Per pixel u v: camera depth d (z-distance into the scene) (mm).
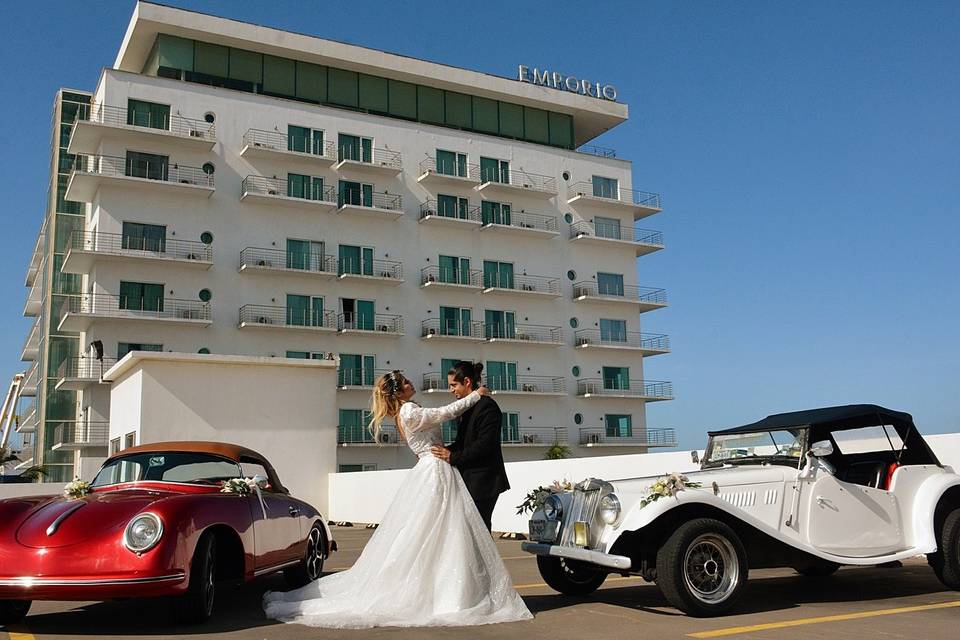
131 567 5262
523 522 14281
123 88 34969
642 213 48031
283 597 6367
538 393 42375
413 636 5211
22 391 58719
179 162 35844
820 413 7133
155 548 5344
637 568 6324
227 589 8055
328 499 22547
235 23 37688
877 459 7195
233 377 21734
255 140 37594
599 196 46812
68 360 35938
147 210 35000
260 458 7723
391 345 39906
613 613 6066
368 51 41000
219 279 36188
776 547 6410
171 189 35062
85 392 34969
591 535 6223
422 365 40562
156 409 20625
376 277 39062
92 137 34531
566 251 45281
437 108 43812
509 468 14820
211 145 35906
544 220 44781
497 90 44500
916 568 8648
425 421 6129
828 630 5285
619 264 46656
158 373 20797
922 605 6270
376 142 40750
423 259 41344
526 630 5383
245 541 6324
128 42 37812
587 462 12883
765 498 6418
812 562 6551
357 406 38656
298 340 37688
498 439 6305
